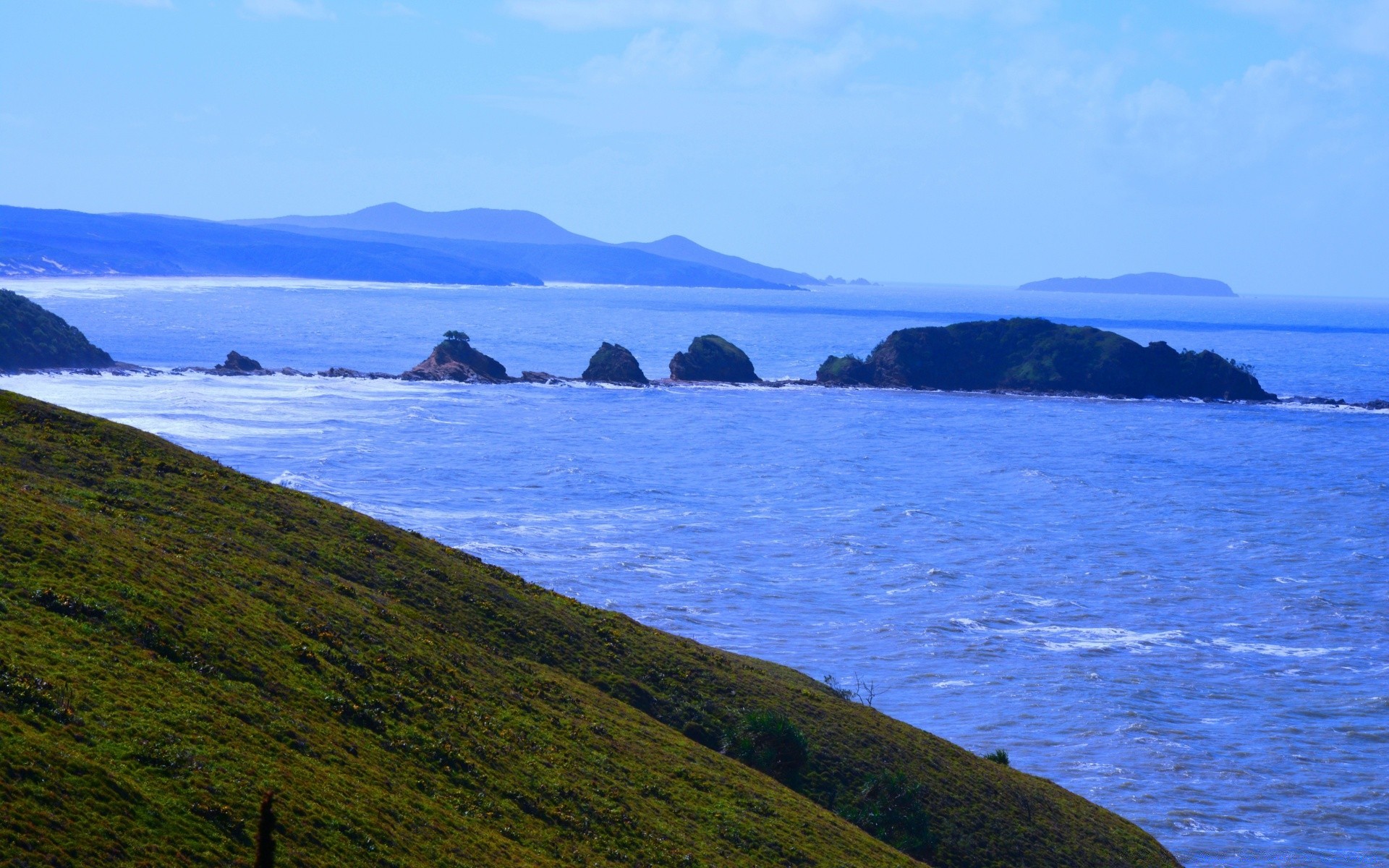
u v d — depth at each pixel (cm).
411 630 4422
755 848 3734
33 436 5062
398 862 2677
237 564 4244
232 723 2934
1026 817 5000
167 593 3528
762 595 9981
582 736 4106
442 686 3981
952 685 8031
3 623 2909
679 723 4825
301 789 2773
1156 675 8400
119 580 3434
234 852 2400
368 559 5131
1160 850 5203
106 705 2717
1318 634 9469
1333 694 8138
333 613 4150
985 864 4541
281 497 5525
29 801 2225
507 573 5900
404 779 3170
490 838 3039
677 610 9300
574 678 4856
